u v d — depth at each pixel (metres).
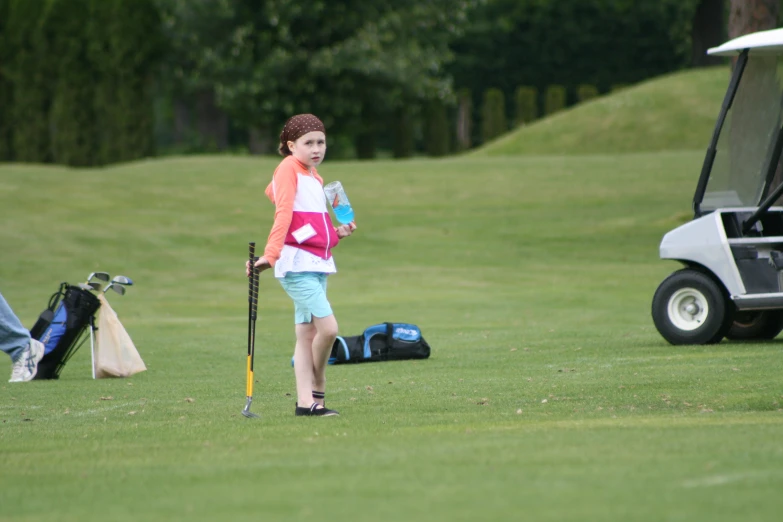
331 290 61.50
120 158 139.75
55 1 136.38
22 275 69.81
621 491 13.61
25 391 28.11
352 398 24.89
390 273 67.94
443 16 149.25
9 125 138.12
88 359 36.03
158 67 152.38
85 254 75.62
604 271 66.25
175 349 37.22
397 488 14.16
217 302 58.09
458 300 55.28
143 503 13.84
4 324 30.34
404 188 95.69
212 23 138.50
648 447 16.64
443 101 157.75
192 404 25.00
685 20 170.00
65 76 137.50
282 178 22.00
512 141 124.12
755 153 34.06
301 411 22.38
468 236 79.44
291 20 137.62
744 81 33.69
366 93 144.12
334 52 136.88
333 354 32.59
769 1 64.56
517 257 72.44
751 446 16.53
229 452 17.45
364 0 142.25
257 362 33.66
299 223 22.08
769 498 13.16
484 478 14.59
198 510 13.33
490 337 38.59
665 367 28.22
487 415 21.69
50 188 95.12
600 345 34.41
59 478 15.69
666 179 94.06
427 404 23.58
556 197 90.38
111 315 31.28
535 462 15.59
